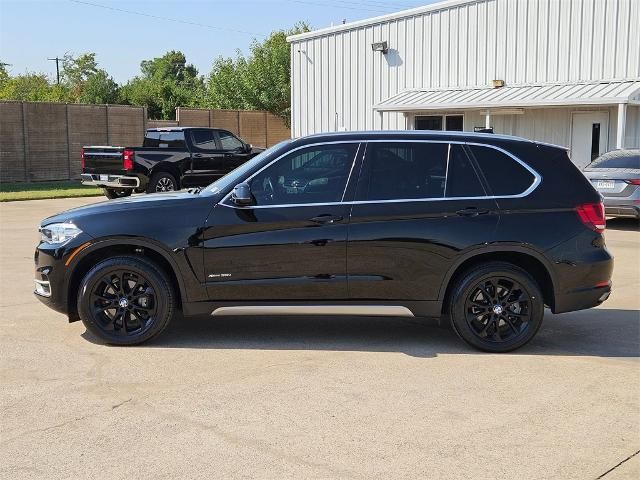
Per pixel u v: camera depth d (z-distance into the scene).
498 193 6.11
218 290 6.06
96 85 63.97
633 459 4.02
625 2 18.06
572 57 19.19
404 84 23.00
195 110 31.11
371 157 6.17
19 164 25.64
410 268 6.04
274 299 6.10
